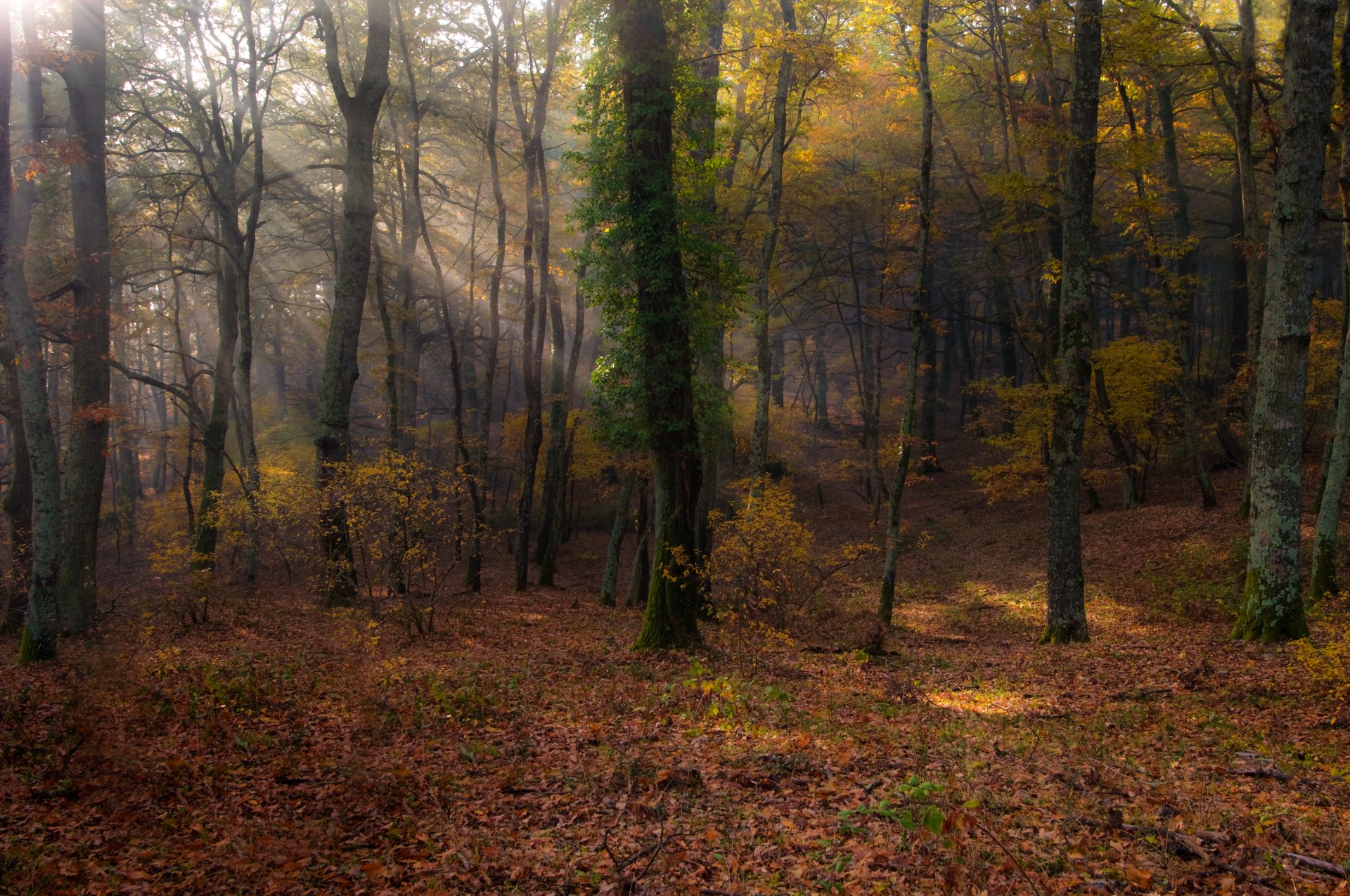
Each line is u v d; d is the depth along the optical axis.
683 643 13.20
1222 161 26.09
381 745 7.22
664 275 13.38
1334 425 18.72
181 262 28.98
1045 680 10.77
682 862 4.59
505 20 24.08
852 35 21.20
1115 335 45.34
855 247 40.16
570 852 4.83
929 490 34.53
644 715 8.36
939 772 6.16
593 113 14.40
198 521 26.30
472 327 39.22
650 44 13.49
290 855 4.85
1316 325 21.80
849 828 4.95
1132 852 4.58
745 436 31.86
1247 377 20.03
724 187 23.36
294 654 12.29
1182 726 7.96
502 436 34.97
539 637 15.34
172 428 37.19
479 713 8.37
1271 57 20.59
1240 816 5.18
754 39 19.92
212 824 5.44
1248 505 20.17
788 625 13.84
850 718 8.38
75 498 15.47
